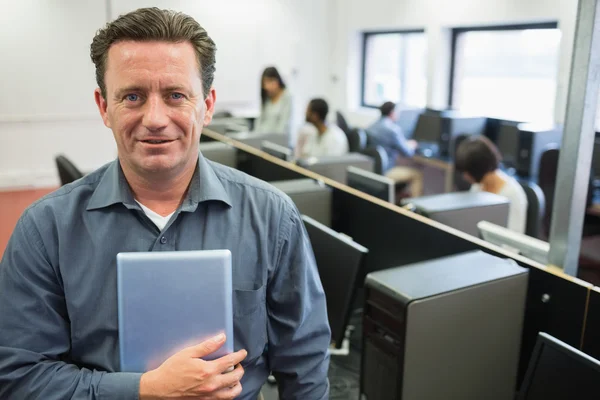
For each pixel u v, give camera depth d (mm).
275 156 3184
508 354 1199
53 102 5844
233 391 825
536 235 2703
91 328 856
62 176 3082
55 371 817
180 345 831
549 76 4750
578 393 936
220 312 833
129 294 819
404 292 1062
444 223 1795
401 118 5703
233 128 4520
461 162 2512
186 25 816
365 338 1171
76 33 5777
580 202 1240
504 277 1149
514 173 4297
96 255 864
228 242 914
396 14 6184
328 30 7109
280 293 968
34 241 847
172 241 898
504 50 5234
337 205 2098
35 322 831
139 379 803
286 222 962
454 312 1090
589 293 1125
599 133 3213
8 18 5496
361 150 4590
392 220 1772
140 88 789
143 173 842
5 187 5859
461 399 1153
